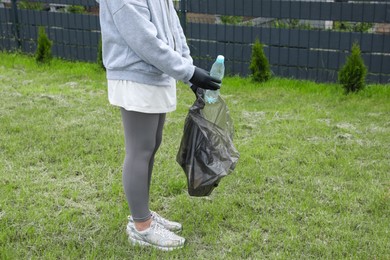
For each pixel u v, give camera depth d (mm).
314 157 4574
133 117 2838
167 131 5207
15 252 3066
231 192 3883
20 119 5500
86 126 5309
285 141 4973
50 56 8656
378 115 5984
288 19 7594
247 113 5957
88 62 8898
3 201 3662
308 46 7457
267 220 3471
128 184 2973
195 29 8008
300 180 4109
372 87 7055
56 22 8984
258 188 3928
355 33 7172
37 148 4672
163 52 2625
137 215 3053
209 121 2992
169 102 2859
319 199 3809
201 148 2977
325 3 7262
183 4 7938
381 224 3449
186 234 3297
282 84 7402
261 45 7422
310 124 5543
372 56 7180
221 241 3223
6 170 4207
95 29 8680
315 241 3238
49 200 3734
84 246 3148
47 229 3324
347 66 6891
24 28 9320
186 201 3707
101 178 4102
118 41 2695
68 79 7586
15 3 9227
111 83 2814
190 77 2711
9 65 8391
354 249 3137
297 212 3572
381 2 6992
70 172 4219
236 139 5070
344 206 3686
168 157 4516
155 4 2697
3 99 6305
